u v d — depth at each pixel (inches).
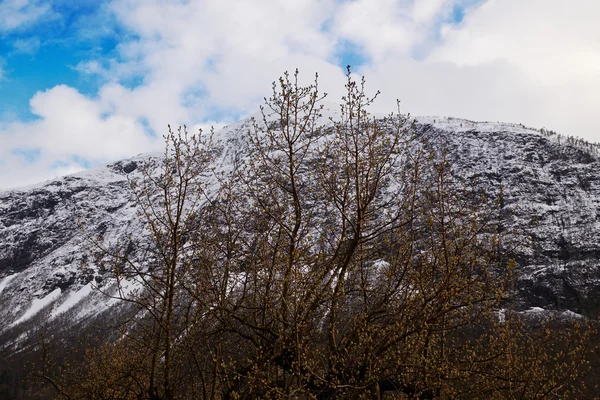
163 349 581.9
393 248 554.3
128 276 545.0
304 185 572.7
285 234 562.9
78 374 772.0
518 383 490.6
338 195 555.8
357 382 468.8
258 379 454.3
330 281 517.7
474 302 472.7
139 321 596.4
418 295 466.0
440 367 457.7
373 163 520.4
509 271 488.1
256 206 578.6
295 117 547.2
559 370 489.1
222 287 562.6
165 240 560.7
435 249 519.5
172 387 571.2
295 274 505.4
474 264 492.4
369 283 554.9
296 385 498.6
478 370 481.7
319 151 551.2
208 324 562.6
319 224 569.0
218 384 646.5
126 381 665.0
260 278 555.8
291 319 511.5
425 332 474.9
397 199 540.1
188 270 574.2
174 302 589.6
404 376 493.7
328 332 501.0
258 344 526.9
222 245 578.2
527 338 518.6
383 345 480.4
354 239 512.1
